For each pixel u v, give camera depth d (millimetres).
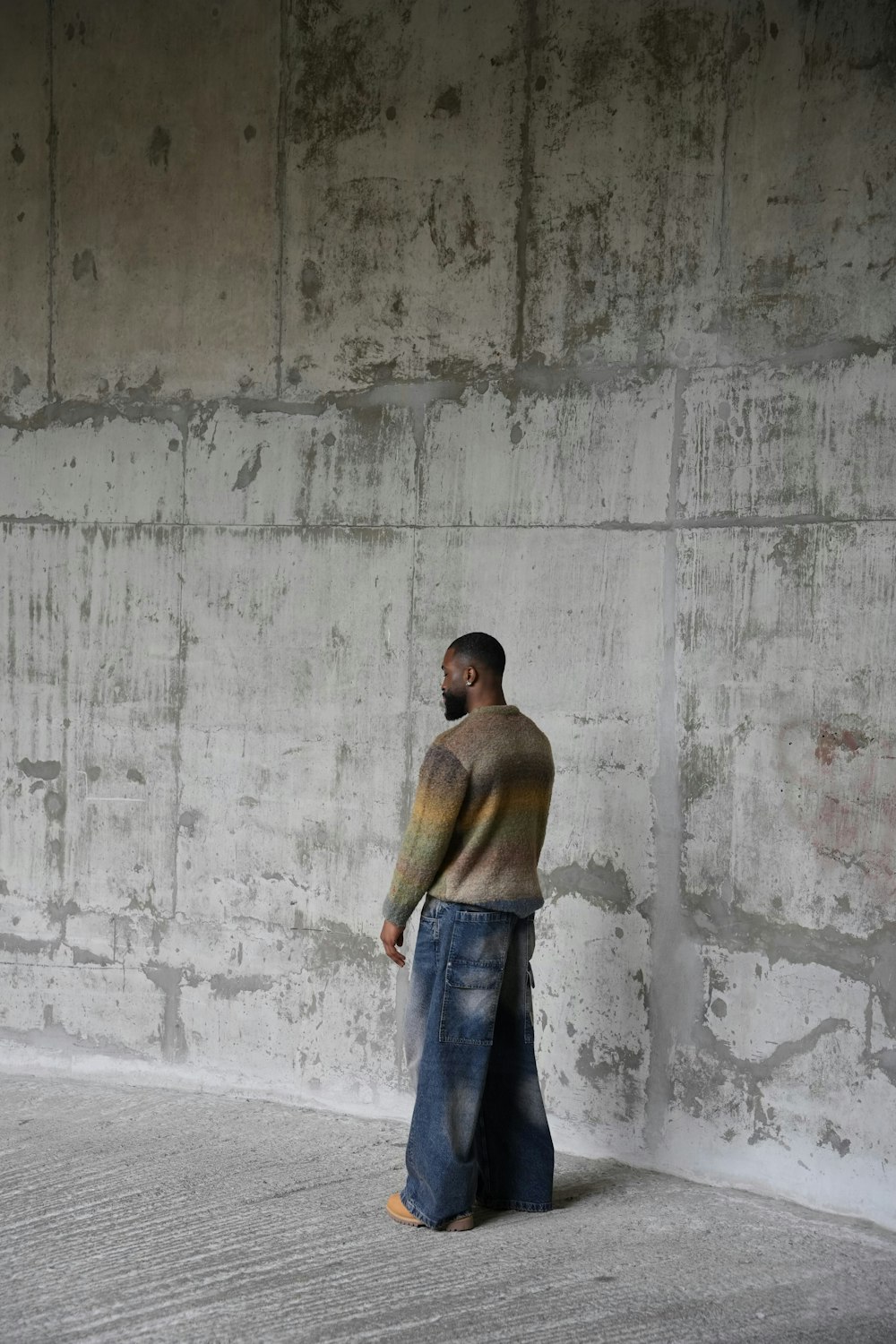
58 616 4973
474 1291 3154
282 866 4691
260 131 4680
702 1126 3967
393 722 4520
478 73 4352
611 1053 4156
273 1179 3900
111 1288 3143
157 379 4840
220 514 4762
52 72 4926
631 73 4090
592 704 4188
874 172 3637
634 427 4098
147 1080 4871
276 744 4699
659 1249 3434
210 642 4785
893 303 3598
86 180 4898
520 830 3514
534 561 4281
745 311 3893
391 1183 3889
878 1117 3609
